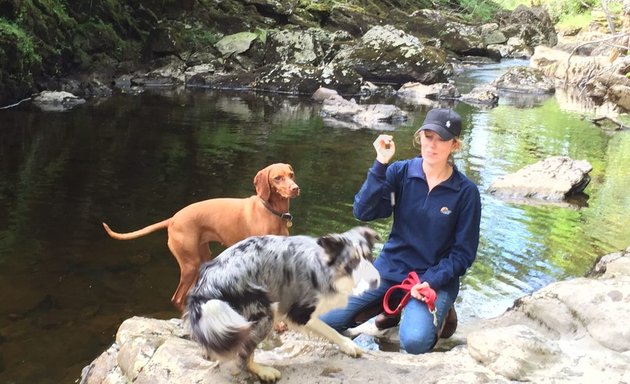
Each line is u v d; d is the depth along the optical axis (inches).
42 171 340.5
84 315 183.3
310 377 112.6
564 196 322.7
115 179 330.3
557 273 221.0
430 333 138.9
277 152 406.0
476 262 228.8
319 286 108.2
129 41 740.7
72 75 644.7
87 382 133.3
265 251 107.8
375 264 157.2
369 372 114.2
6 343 166.7
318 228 259.9
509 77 797.2
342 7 992.2
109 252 230.8
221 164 369.4
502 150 434.6
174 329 139.3
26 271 212.4
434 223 144.7
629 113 628.7
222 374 111.3
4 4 557.9
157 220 267.7
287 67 722.2
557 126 536.4
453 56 1071.0
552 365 115.6
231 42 781.3
